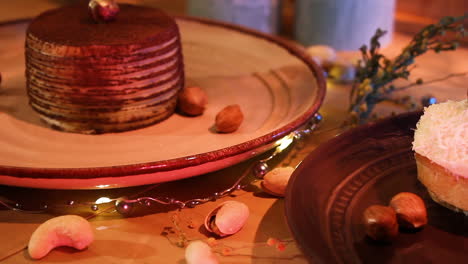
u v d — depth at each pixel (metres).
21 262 0.31
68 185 0.32
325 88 0.40
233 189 0.36
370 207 0.31
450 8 0.58
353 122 0.41
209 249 0.30
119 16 0.41
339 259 0.29
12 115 0.40
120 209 0.33
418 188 0.34
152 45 0.39
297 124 0.36
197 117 0.41
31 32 0.39
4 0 0.66
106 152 0.37
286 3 0.66
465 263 0.30
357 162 0.34
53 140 0.38
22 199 0.35
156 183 0.34
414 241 0.31
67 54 0.37
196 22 0.52
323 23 0.53
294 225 0.29
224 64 0.48
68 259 0.31
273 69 0.46
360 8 0.52
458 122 0.32
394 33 0.58
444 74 0.49
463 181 0.32
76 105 0.38
